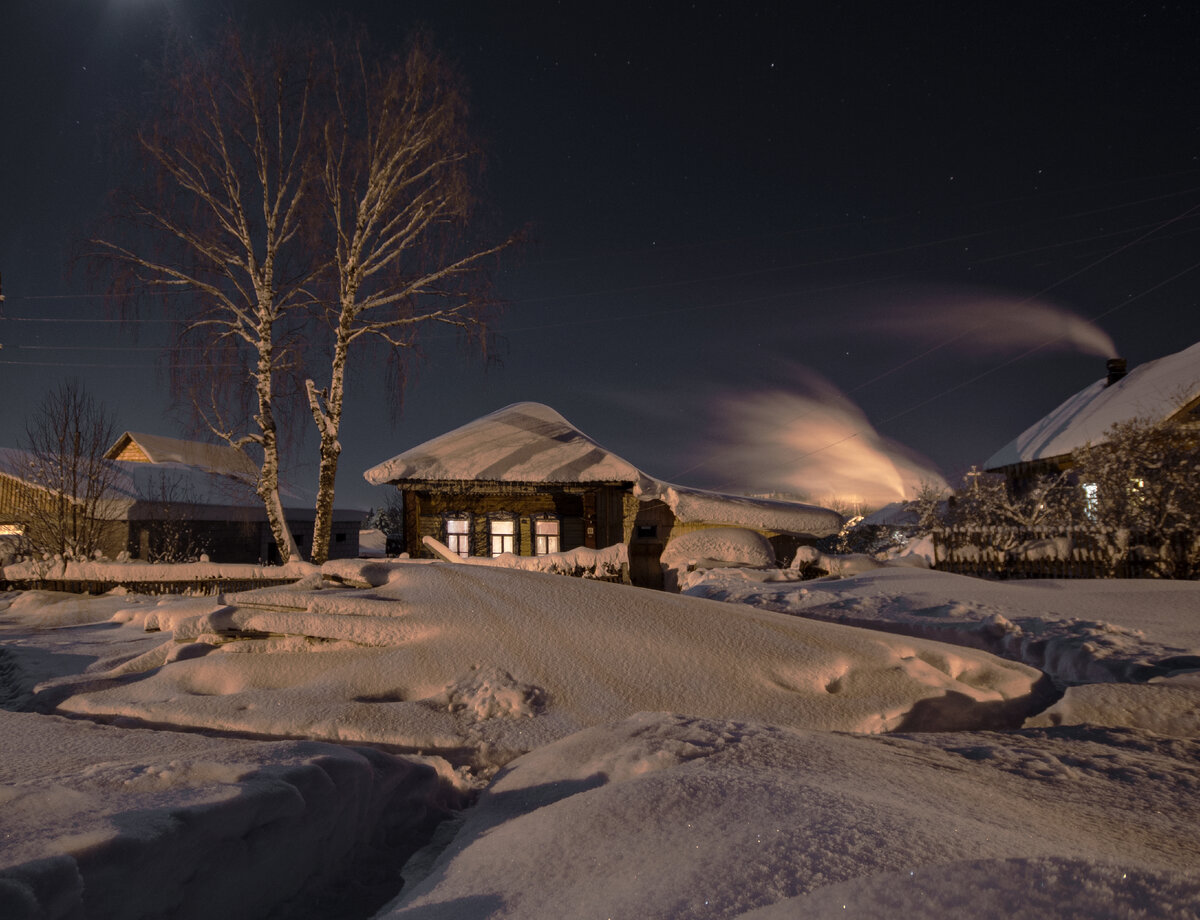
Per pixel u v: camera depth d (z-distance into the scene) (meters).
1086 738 4.26
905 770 3.33
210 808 2.39
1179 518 15.41
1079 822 2.74
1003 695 5.71
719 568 18.69
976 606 10.28
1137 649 7.17
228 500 26.31
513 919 2.13
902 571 14.64
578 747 3.92
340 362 17.95
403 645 6.20
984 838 2.23
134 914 2.06
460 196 18.27
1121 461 16.52
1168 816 2.90
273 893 2.58
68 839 2.02
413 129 18.39
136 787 2.76
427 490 21.02
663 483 21.19
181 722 5.37
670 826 2.51
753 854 2.12
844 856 2.03
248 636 6.71
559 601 6.64
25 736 4.79
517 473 20.75
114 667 7.17
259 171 17.52
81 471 18.12
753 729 3.88
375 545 41.25
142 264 16.88
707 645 6.07
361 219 17.94
